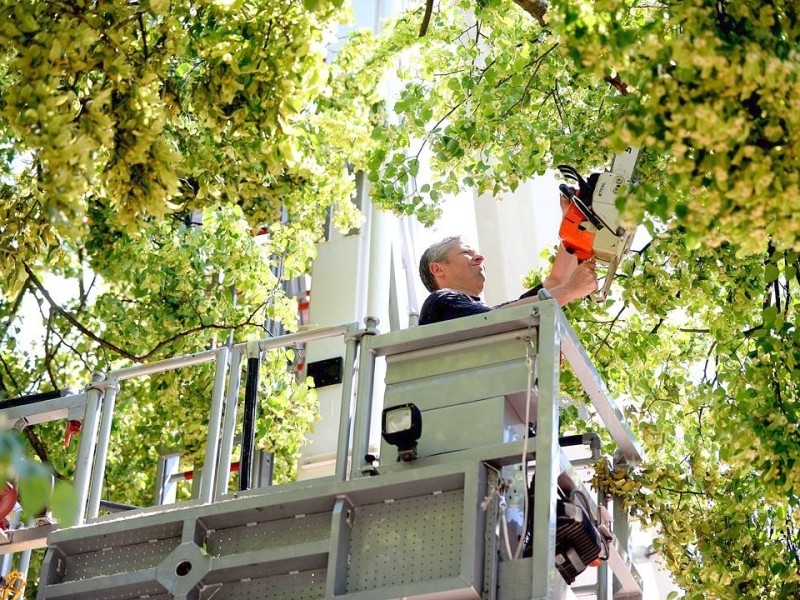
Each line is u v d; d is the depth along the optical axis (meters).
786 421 5.43
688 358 8.22
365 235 11.88
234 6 5.52
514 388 4.73
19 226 5.94
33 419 5.59
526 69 8.24
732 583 6.54
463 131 8.11
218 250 9.66
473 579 4.30
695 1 4.24
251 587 4.82
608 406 5.64
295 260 10.13
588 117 8.23
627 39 4.28
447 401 4.80
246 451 5.29
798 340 5.82
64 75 5.34
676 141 4.12
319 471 10.82
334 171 10.09
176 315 9.73
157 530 5.05
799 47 4.35
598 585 5.73
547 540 4.29
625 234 5.55
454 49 9.06
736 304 7.19
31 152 6.72
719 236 4.41
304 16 5.39
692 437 7.83
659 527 6.82
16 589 6.04
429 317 5.16
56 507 2.66
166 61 5.47
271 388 9.58
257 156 5.83
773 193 4.12
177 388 9.77
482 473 4.51
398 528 4.60
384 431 4.65
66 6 5.30
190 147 7.07
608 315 8.34
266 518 4.90
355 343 5.07
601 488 6.07
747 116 4.17
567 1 4.47
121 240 9.80
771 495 5.37
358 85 9.84
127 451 11.43
